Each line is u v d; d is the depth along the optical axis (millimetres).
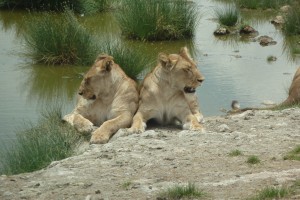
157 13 26953
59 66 21969
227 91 18984
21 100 17719
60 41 22312
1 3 32844
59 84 19828
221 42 26781
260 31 29219
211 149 11164
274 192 8484
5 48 24188
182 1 28328
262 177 9414
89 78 13656
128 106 13641
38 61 22312
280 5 34875
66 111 16500
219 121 13852
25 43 24266
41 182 9648
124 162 10547
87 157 11062
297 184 8977
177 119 13688
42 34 22594
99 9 32750
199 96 18422
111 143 11961
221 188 9000
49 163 11547
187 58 13477
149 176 9750
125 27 26844
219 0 37375
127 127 13477
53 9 32312
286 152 10852
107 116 13867
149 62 21703
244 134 12172
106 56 13812
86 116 13984
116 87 13758
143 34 26578
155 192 8938
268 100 18000
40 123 14617
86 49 22453
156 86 13508
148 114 13570
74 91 19031
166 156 10773
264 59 23516
